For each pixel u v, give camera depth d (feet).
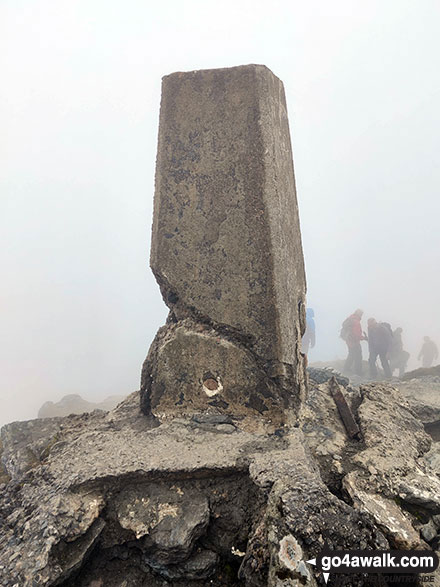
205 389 4.78
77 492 3.72
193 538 3.59
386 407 5.32
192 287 4.91
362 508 3.76
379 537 3.20
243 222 4.75
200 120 4.95
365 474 4.17
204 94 4.96
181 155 4.99
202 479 3.93
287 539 3.13
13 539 3.41
